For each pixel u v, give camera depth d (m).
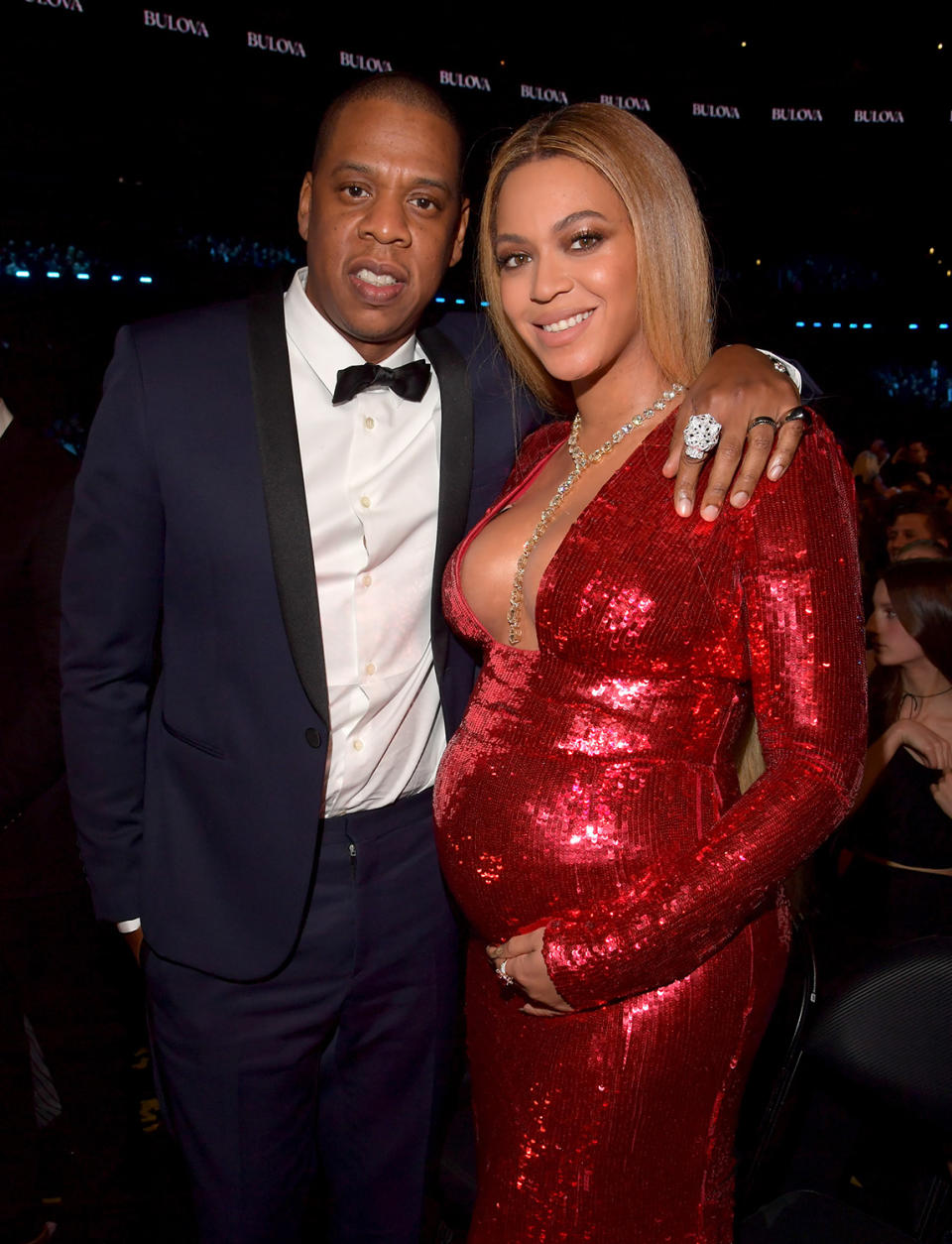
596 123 1.44
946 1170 2.05
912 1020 1.67
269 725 1.66
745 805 1.27
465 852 1.49
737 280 11.53
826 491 1.30
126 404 1.61
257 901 1.69
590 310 1.46
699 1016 1.38
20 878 2.08
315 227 1.63
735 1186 1.67
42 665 1.96
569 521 1.48
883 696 2.63
